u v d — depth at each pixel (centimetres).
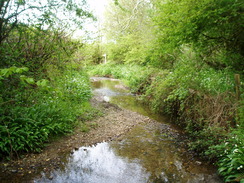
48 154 463
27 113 525
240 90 516
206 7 485
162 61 1173
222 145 399
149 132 639
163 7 651
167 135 614
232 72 667
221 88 593
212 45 660
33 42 563
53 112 592
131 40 1808
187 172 409
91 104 923
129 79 1716
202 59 802
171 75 839
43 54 609
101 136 590
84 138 566
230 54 672
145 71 1296
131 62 2089
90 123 674
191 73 713
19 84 513
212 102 571
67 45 639
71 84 926
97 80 2008
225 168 360
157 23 683
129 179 386
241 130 397
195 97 643
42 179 371
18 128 471
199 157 469
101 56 2888
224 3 481
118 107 941
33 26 536
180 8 541
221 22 531
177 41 613
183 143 552
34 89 573
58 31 625
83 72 1466
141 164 443
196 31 556
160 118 805
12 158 421
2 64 493
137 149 516
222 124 502
